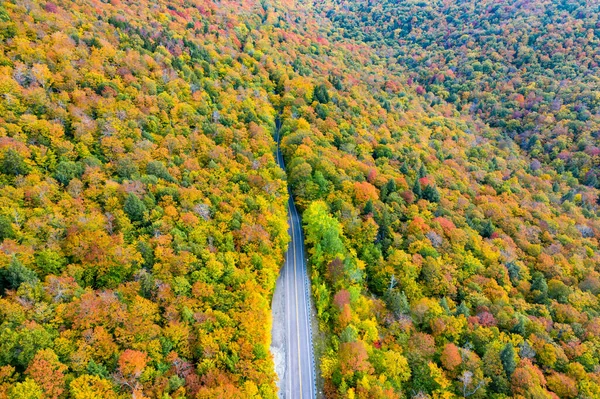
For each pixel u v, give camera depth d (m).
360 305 84.75
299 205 115.25
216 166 102.25
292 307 86.94
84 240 69.19
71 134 90.38
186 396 58.38
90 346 56.19
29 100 87.94
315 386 72.94
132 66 118.81
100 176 83.06
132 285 67.50
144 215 79.38
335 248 92.94
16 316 54.41
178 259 73.31
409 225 108.31
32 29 106.62
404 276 92.44
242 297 74.44
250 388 60.22
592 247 127.75
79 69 105.19
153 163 90.81
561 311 94.50
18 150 77.25
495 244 114.31
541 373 76.88
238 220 89.88
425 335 79.25
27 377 49.06
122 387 55.25
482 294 94.12
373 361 73.38
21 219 67.62
